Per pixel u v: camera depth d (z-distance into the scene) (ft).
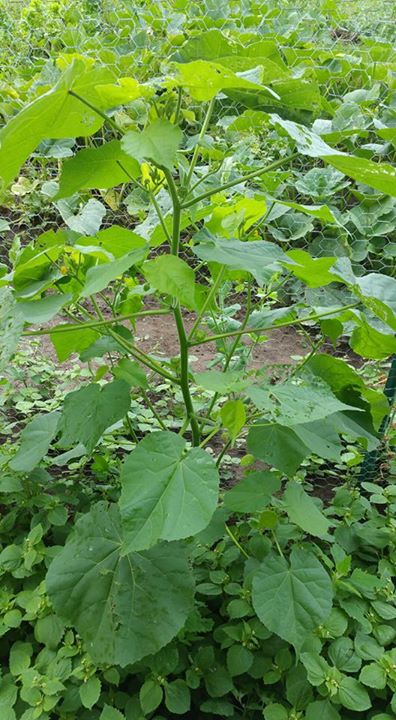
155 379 8.73
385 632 4.93
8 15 16.15
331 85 12.50
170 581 4.54
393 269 10.82
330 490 7.08
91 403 4.97
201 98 3.70
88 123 3.85
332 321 5.42
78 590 4.51
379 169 3.54
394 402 7.18
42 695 4.52
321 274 4.66
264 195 4.80
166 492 3.86
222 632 4.95
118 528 4.78
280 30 16.76
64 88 3.37
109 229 4.86
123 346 5.10
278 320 6.14
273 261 4.06
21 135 3.58
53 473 6.99
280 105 4.39
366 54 14.06
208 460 3.96
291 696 4.55
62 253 4.78
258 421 5.76
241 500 4.75
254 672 4.75
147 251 3.97
